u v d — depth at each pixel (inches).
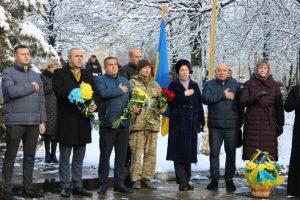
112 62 291.7
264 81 302.5
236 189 318.0
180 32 724.0
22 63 263.9
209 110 311.7
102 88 287.0
